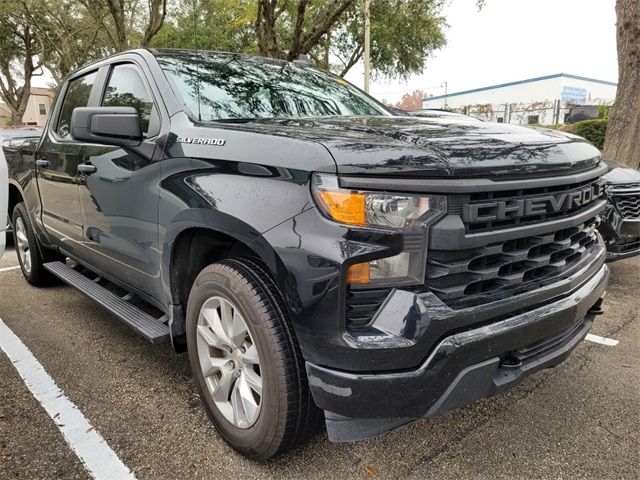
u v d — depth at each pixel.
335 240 1.69
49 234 3.95
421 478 2.11
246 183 1.97
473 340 1.75
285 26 16.55
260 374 2.03
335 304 1.69
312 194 1.75
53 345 3.39
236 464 2.18
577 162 2.15
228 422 2.22
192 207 2.16
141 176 2.54
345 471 2.14
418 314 1.68
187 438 2.36
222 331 2.19
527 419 2.54
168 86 2.64
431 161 1.72
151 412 2.58
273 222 1.83
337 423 1.83
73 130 2.46
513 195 1.87
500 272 1.92
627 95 7.88
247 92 2.89
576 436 2.40
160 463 2.19
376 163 1.69
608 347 3.39
